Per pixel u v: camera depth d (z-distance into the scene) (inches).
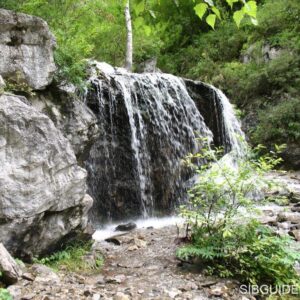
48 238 173.9
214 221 180.9
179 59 698.2
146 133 348.8
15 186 156.8
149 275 167.5
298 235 214.5
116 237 232.2
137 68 626.5
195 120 404.5
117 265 183.3
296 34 542.9
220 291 148.4
